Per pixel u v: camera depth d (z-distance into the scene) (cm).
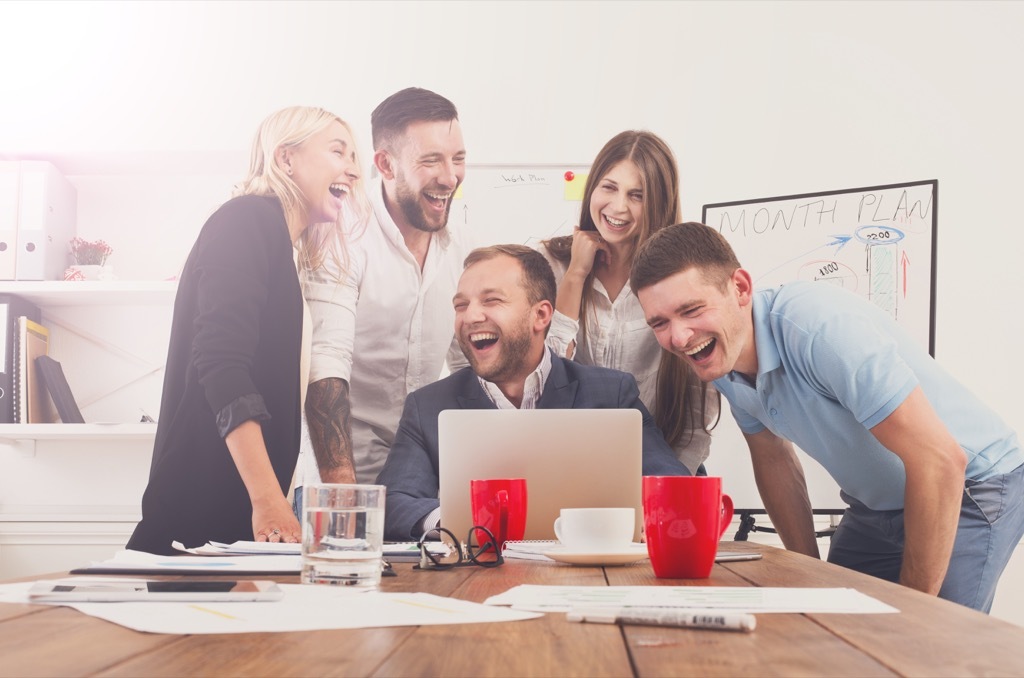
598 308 309
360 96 319
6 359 284
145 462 302
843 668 52
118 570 102
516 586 93
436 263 312
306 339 303
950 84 312
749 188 313
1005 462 212
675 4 321
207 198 319
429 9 323
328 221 312
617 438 151
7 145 321
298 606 73
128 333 310
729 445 297
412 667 51
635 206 312
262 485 239
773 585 95
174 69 323
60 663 51
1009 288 301
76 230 317
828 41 317
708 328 222
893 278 288
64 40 325
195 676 48
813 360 202
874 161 311
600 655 55
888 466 212
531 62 320
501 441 150
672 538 102
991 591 212
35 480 301
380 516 92
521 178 315
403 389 307
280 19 324
